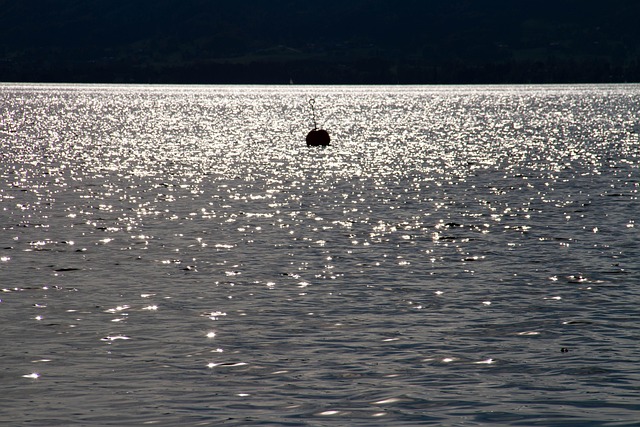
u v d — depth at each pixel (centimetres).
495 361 6066
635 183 18175
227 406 5153
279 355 6219
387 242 11200
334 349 6375
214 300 7975
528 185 18038
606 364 5975
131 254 10312
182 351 6316
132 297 8075
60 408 5125
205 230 12194
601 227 12406
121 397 5319
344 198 15925
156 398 5300
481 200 15588
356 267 9569
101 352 6284
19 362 6028
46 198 15675
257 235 11756
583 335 6744
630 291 8344
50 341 6569
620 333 6794
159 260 9944
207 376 5738
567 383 5572
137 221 13038
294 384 5572
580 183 18300
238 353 6269
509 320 7231
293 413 5034
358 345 6481
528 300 7981
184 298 8050
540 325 7056
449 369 5891
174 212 14038
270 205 14938
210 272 9288
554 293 8275
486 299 8031
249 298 8062
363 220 13162
